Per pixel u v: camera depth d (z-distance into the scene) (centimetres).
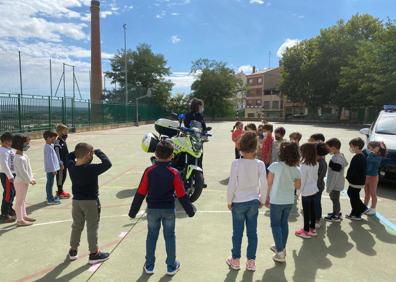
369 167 577
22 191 509
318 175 504
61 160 657
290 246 448
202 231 493
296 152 401
